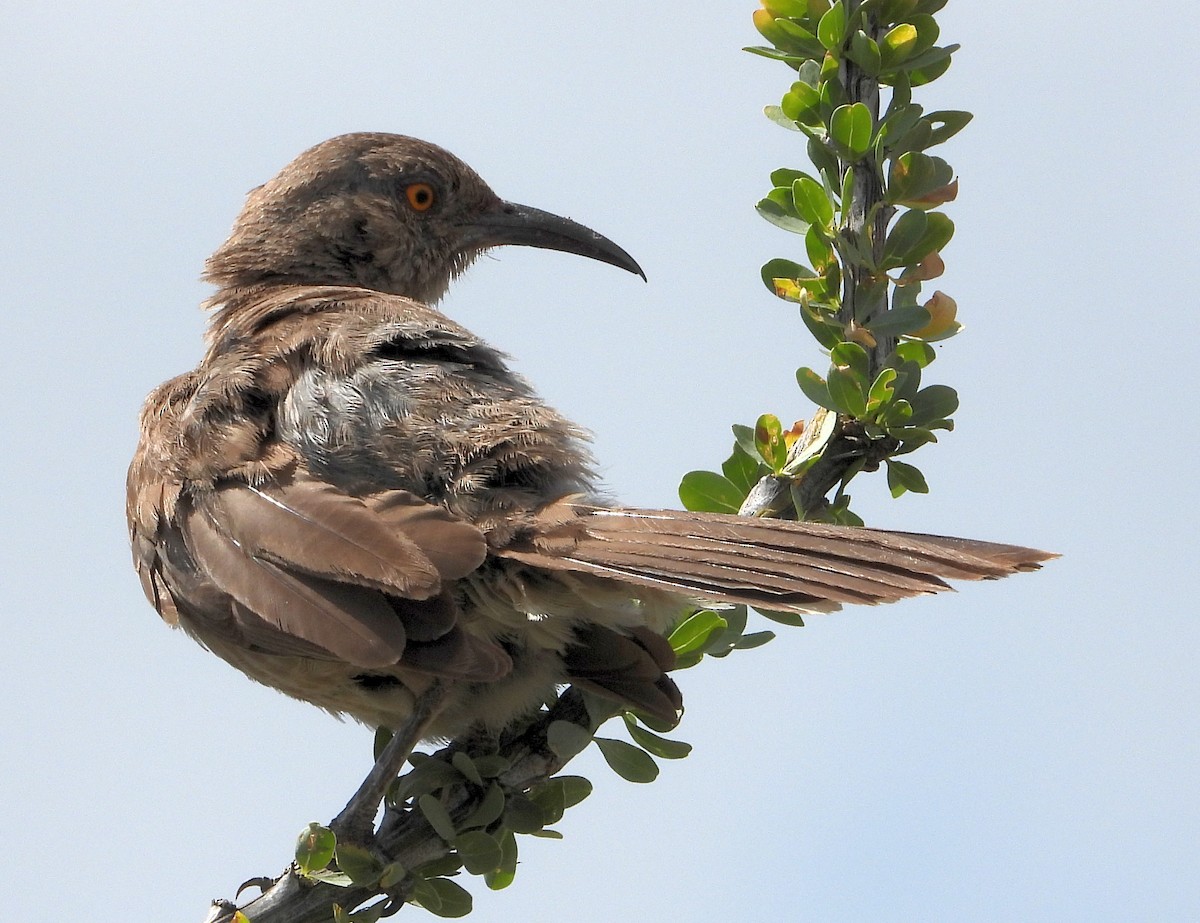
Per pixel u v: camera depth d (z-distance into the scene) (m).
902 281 9.73
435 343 9.66
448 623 8.49
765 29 9.78
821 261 9.44
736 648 9.48
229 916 8.70
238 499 9.24
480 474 8.98
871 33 9.75
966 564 8.20
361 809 8.88
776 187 9.74
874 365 9.48
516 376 9.75
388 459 9.12
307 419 9.41
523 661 9.20
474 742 9.32
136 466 10.23
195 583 9.46
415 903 8.72
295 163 12.20
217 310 11.98
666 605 8.99
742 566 8.39
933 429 9.45
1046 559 8.19
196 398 9.86
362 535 8.68
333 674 9.40
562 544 8.66
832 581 8.25
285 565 8.84
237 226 12.24
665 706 9.12
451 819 8.96
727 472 9.63
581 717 9.40
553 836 9.08
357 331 9.79
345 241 12.05
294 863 8.73
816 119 9.59
